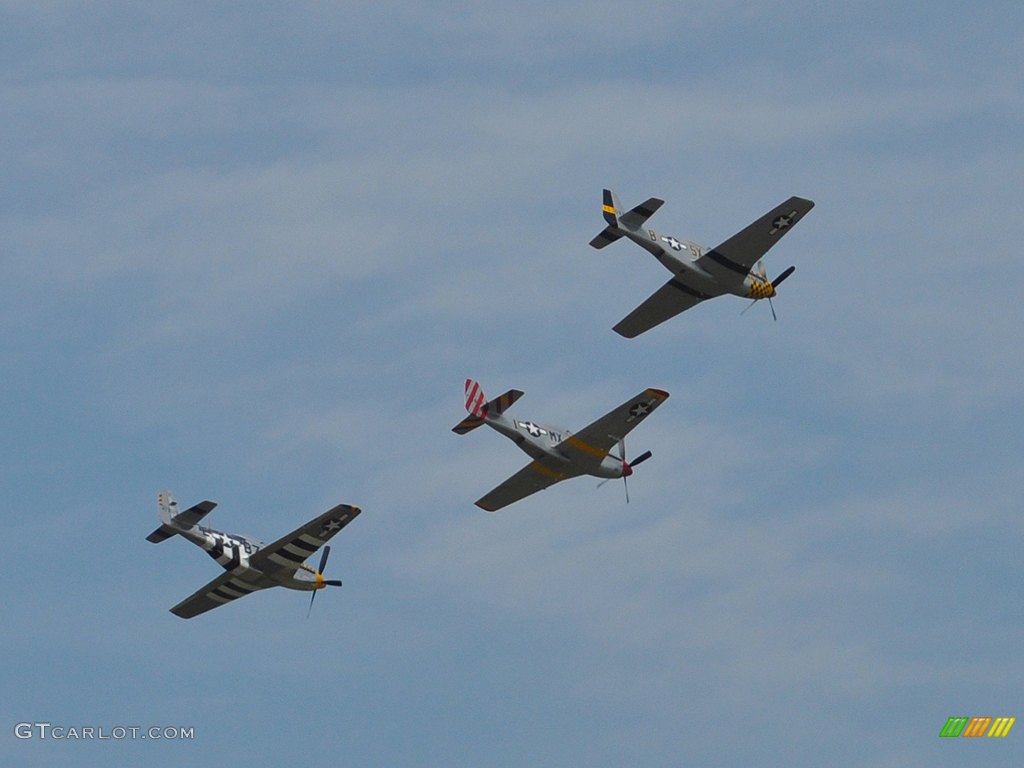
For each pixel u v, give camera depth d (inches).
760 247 7751.0
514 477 7696.9
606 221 7608.3
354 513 6924.2
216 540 7121.1
